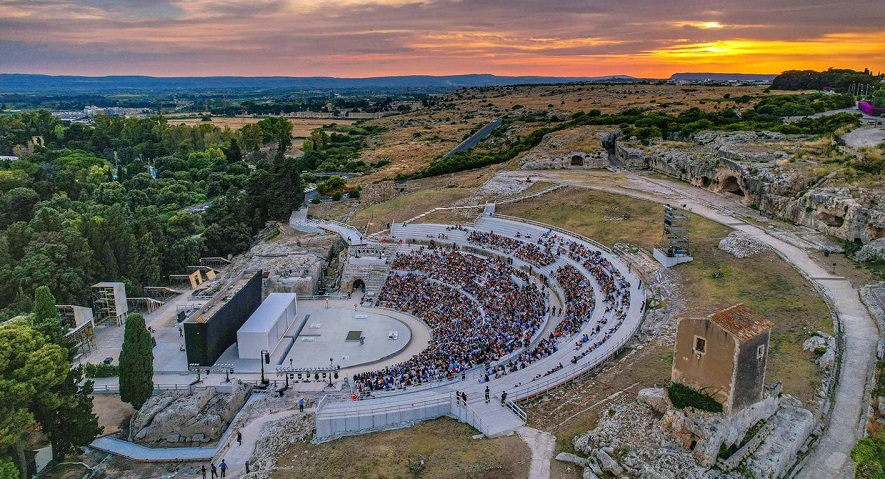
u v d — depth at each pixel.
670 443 44.12
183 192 180.00
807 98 177.88
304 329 90.50
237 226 135.12
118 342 90.62
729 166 111.25
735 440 43.19
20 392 53.72
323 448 52.41
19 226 108.06
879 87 177.12
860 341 57.81
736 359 41.50
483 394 57.97
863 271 73.06
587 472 43.97
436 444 50.19
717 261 82.31
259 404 67.44
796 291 69.94
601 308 76.50
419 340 85.94
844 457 44.16
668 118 168.12
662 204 109.69
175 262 121.69
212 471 55.34
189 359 77.94
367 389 64.81
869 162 92.56
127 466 60.94
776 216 97.62
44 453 61.53
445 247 112.31
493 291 91.38
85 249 102.12
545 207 118.88
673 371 46.47
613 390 54.88
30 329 59.69
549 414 53.28
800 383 51.66
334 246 121.25
